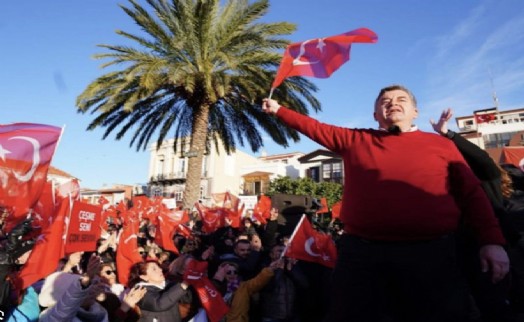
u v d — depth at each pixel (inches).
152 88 425.1
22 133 124.4
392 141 72.1
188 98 535.8
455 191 70.8
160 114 550.0
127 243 174.2
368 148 73.0
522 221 127.6
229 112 573.6
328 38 100.1
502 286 109.7
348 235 72.6
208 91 442.0
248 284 159.5
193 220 446.0
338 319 69.9
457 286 66.0
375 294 67.7
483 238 64.5
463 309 65.4
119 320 127.0
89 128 505.0
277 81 96.7
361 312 67.4
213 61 490.3
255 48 484.1
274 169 1524.4
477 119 1529.3
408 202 65.9
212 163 1537.9
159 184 1675.7
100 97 481.7
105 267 159.0
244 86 453.7
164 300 135.4
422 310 64.5
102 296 136.2
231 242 284.7
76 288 105.2
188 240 261.7
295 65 100.0
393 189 67.2
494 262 61.9
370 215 67.9
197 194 524.7
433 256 65.1
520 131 1206.3
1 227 109.0
